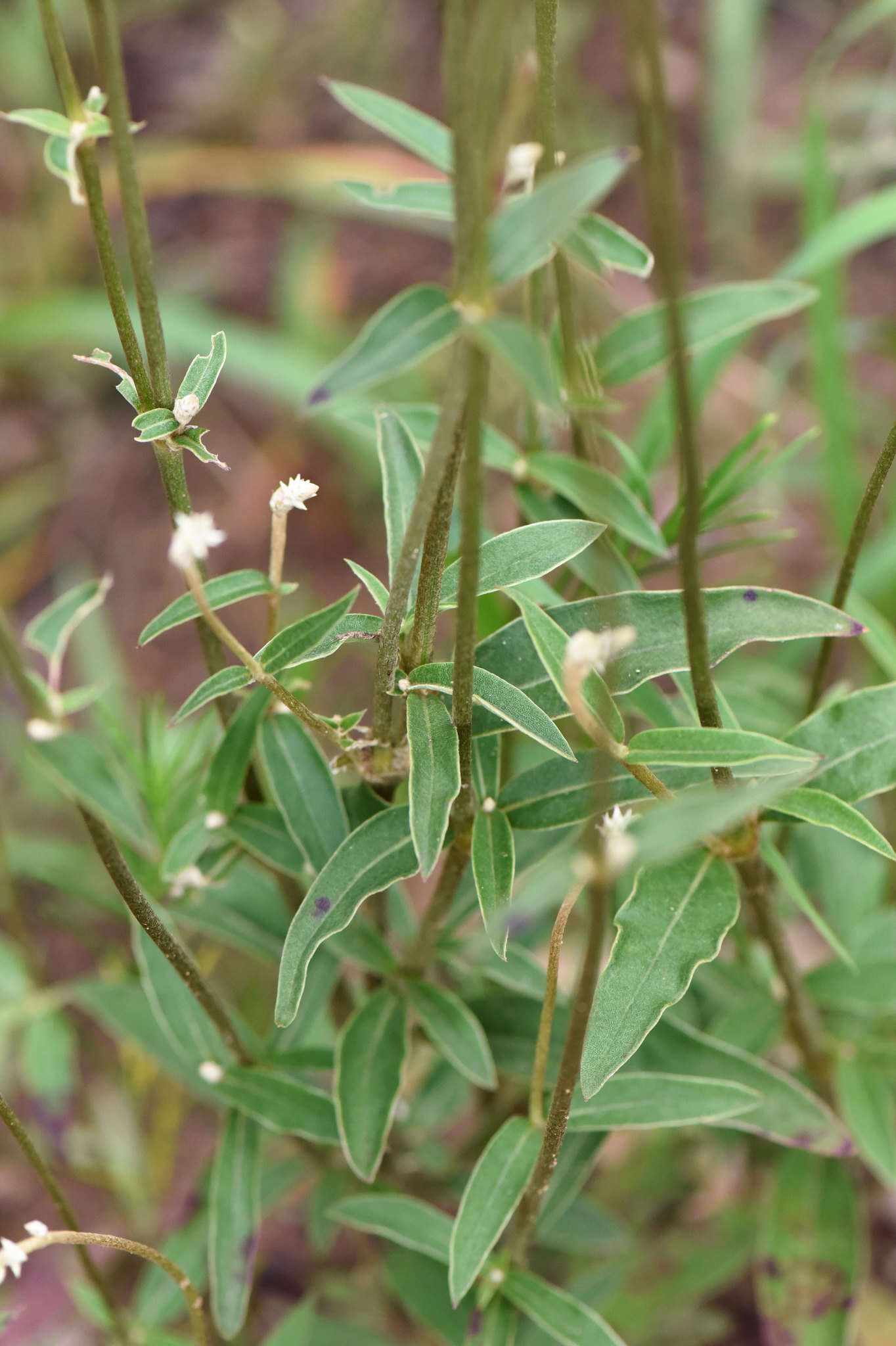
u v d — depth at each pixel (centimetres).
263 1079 61
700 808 50
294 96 132
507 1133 58
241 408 117
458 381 51
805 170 75
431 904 59
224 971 83
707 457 106
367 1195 62
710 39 122
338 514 112
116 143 54
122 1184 73
